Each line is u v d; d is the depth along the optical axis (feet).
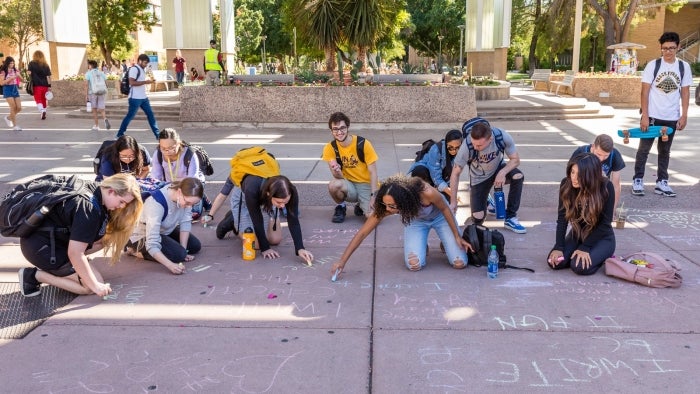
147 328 11.69
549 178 25.89
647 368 10.08
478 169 17.44
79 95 59.11
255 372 10.02
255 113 42.80
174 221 15.33
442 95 41.93
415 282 14.08
